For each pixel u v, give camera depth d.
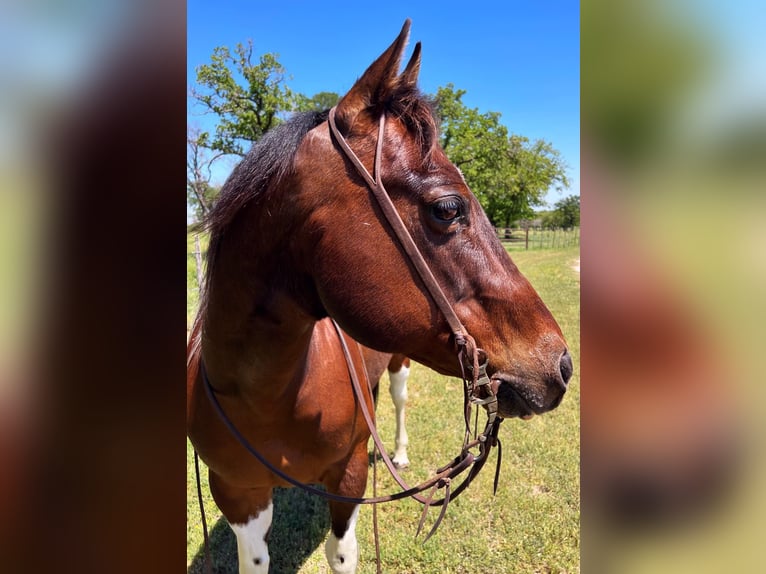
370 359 2.62
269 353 1.54
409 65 1.38
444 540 3.02
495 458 3.93
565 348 1.42
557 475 3.65
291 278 1.42
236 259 1.45
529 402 1.37
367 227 1.30
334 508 2.12
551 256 19.88
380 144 1.31
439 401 5.21
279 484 2.03
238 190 1.38
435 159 1.33
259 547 2.14
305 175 1.32
